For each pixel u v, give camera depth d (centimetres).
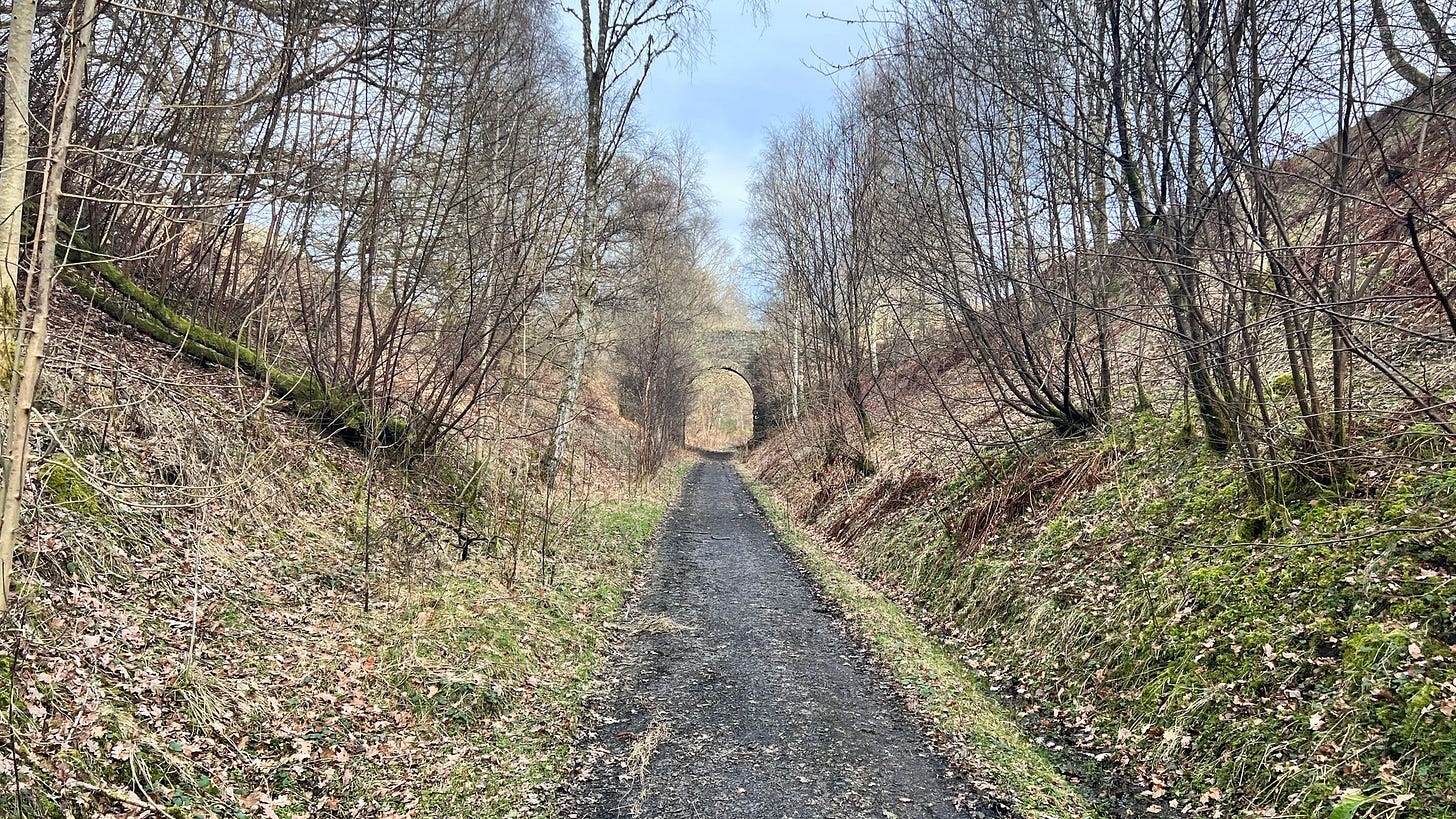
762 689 830
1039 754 682
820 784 624
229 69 937
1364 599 601
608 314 3822
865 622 1062
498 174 1395
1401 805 467
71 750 423
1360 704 537
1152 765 624
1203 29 672
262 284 1237
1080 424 1235
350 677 647
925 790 617
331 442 1123
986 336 1330
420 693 663
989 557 1089
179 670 537
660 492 2584
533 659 819
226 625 629
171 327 1023
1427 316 829
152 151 883
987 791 610
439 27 1106
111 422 726
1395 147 777
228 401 967
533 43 1391
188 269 1162
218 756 498
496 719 678
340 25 1033
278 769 516
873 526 1580
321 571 817
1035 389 1354
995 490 1222
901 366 2644
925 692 809
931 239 1288
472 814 540
